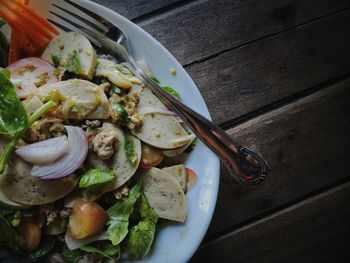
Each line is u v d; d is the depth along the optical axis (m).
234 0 0.27
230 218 0.26
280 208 0.26
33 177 0.20
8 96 0.19
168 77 0.23
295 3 0.27
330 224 0.27
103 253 0.21
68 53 0.22
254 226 0.26
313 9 0.27
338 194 0.27
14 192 0.20
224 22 0.26
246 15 0.27
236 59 0.26
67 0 0.22
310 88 0.27
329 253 0.26
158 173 0.22
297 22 0.27
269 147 0.26
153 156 0.22
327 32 0.27
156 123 0.22
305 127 0.27
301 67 0.27
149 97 0.22
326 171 0.27
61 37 0.23
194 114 0.22
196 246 0.22
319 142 0.27
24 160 0.20
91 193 0.21
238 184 0.26
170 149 0.22
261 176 0.22
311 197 0.27
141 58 0.23
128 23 0.23
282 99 0.27
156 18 0.26
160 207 0.22
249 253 0.26
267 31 0.27
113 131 0.21
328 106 0.27
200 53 0.26
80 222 0.20
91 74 0.22
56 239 0.21
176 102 0.22
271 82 0.26
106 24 0.23
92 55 0.22
